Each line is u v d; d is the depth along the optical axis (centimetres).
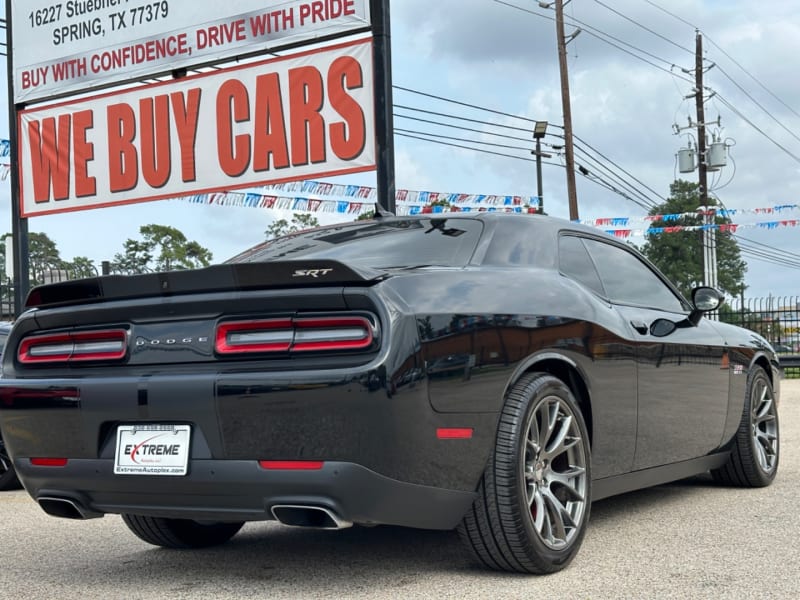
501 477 330
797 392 1399
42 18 1215
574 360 372
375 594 323
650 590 321
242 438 308
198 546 423
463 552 387
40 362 353
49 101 1235
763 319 2012
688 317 488
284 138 1018
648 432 429
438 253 373
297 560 384
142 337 333
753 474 540
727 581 331
